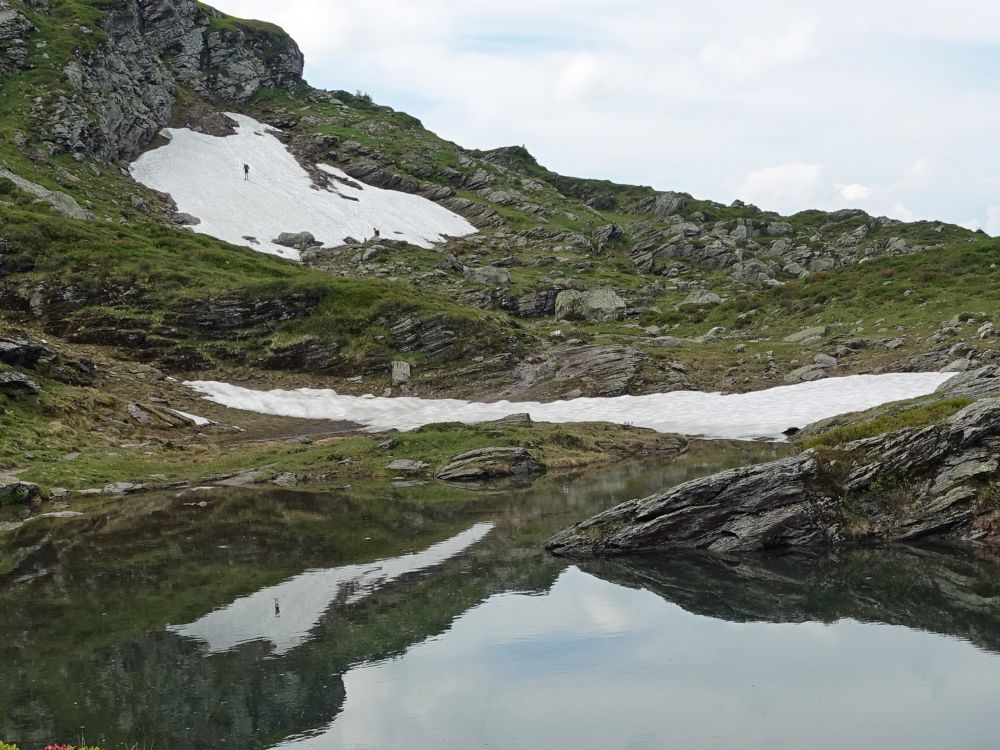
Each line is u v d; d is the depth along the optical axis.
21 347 47.09
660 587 22.17
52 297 63.56
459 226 134.25
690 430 50.66
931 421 28.81
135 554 26.20
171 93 135.75
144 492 37.09
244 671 16.61
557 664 16.80
